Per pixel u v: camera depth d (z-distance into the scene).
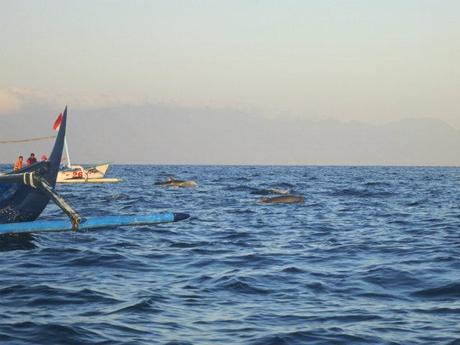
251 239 31.12
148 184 96.00
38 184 27.03
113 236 30.66
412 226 37.69
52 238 29.09
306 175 167.38
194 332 14.33
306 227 36.97
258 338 13.91
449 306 16.72
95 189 78.50
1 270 21.50
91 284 19.22
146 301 16.92
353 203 57.41
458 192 78.94
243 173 192.25
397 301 17.44
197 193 71.19
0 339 13.46
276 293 18.45
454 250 26.88
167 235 31.95
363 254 26.12
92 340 13.57
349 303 17.20
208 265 23.23
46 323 14.62
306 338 13.95
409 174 194.00
